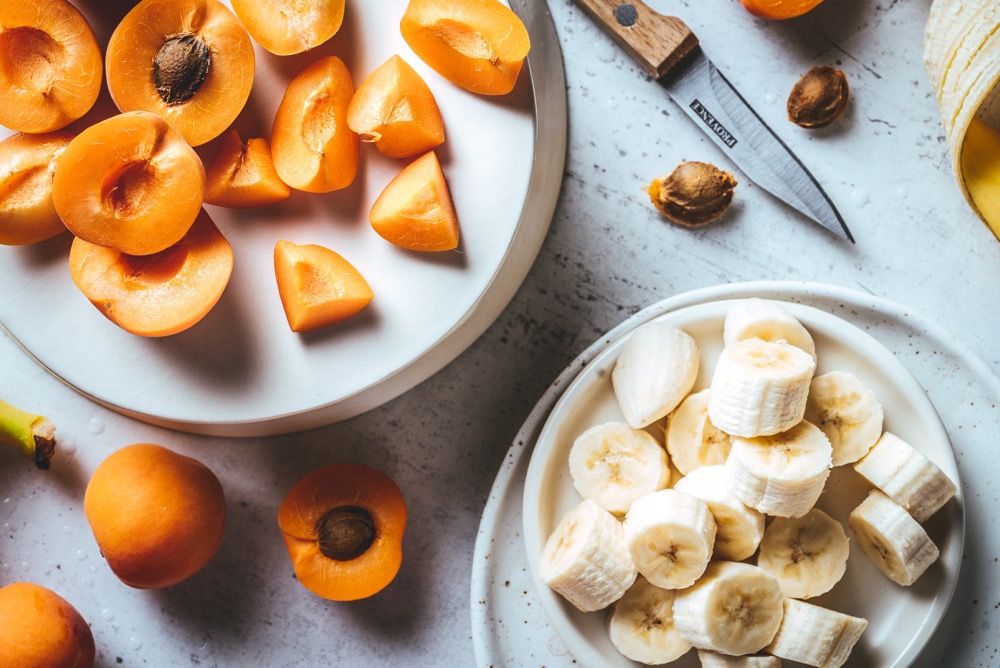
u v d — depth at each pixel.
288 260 0.51
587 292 0.58
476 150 0.52
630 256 0.58
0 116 0.51
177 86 0.51
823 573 0.56
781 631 0.55
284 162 0.52
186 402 0.53
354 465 0.57
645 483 0.56
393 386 0.56
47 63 0.52
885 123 0.57
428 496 0.59
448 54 0.51
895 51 0.57
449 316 0.52
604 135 0.58
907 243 0.57
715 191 0.57
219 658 0.60
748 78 0.58
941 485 0.54
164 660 0.60
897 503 0.54
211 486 0.56
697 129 0.58
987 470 0.57
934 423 0.55
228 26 0.51
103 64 0.52
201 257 0.51
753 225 0.58
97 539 0.54
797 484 0.53
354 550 0.56
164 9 0.50
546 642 0.58
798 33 0.57
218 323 0.53
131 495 0.54
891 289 0.58
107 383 0.53
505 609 0.58
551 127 0.55
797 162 0.56
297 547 0.57
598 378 0.56
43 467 0.58
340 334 0.53
